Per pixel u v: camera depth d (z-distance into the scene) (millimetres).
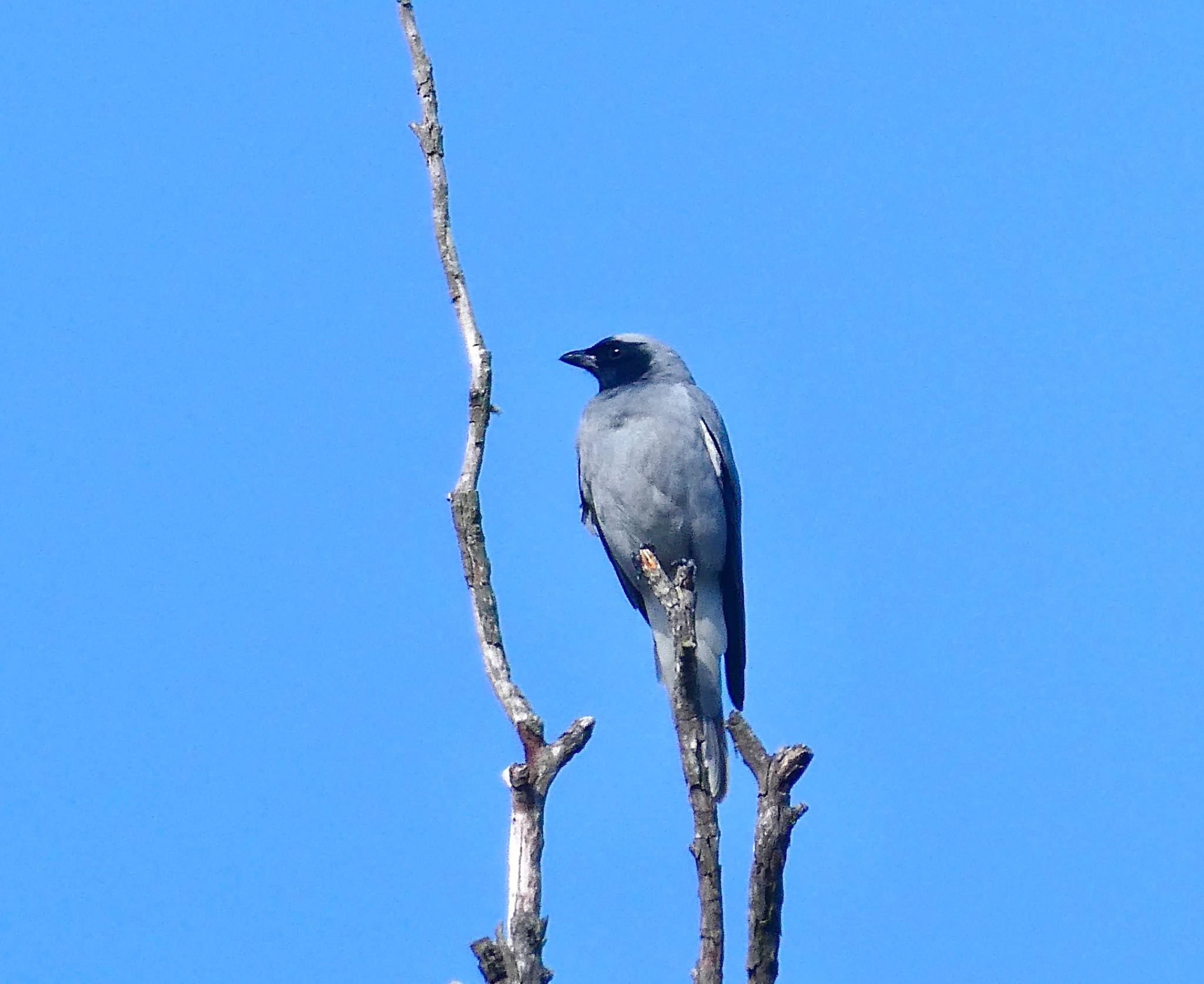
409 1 10984
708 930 8188
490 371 10078
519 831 8562
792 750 8180
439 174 10656
